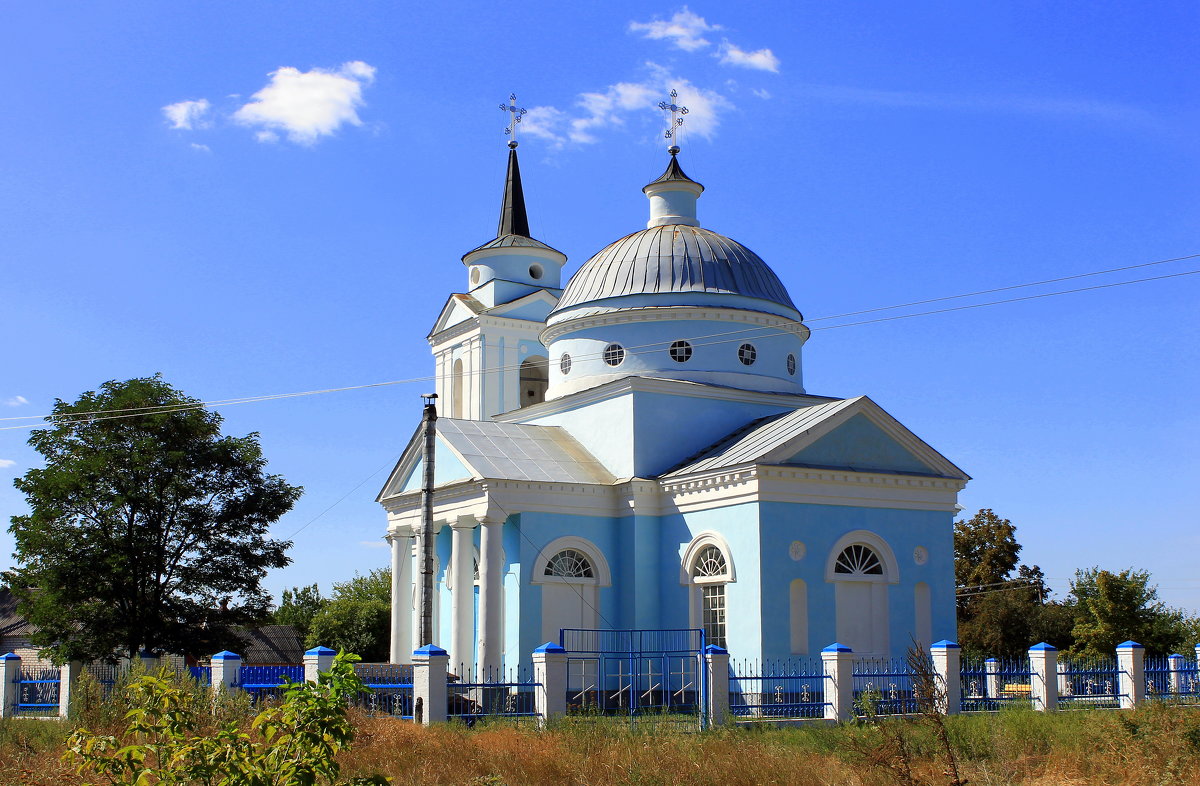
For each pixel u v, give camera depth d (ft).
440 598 128.36
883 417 111.55
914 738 64.90
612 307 128.67
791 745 66.08
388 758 61.00
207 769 34.12
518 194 168.86
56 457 129.80
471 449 119.75
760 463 104.42
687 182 140.05
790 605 104.68
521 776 57.52
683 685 103.81
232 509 132.98
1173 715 64.03
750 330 128.26
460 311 159.74
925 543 112.06
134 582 127.65
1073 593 164.25
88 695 79.61
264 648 211.61
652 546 115.85
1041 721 72.74
